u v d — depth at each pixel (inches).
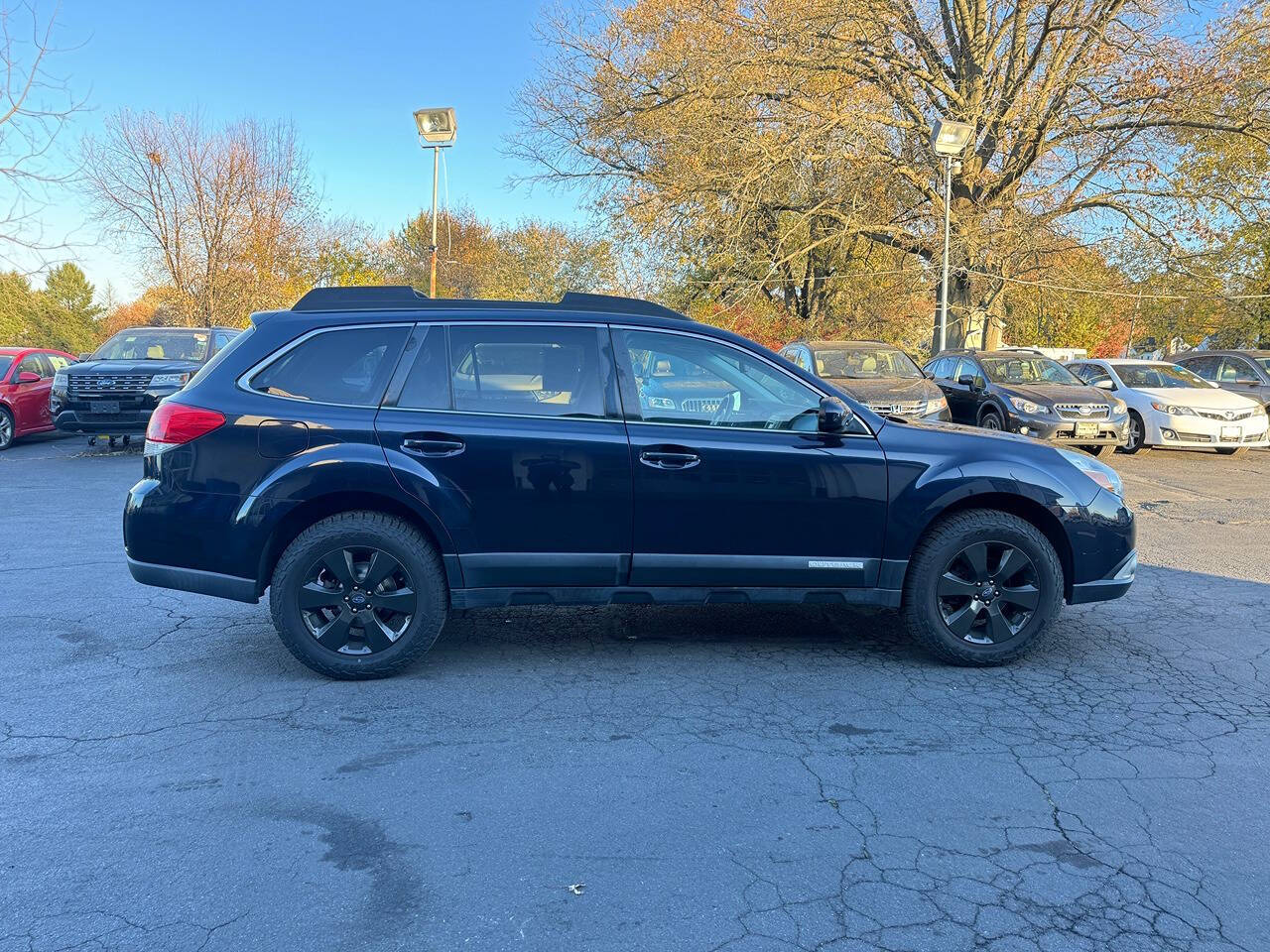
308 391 172.6
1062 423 508.1
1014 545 179.5
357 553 171.3
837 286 1205.1
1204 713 161.5
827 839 118.1
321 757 141.5
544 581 174.1
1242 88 796.6
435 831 119.6
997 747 146.6
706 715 159.0
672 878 109.1
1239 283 937.5
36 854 113.2
